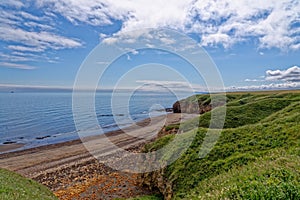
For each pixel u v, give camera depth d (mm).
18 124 81562
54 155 42750
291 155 14414
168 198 18719
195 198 13422
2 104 150875
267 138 20000
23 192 14469
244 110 38156
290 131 19750
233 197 10359
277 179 10625
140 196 21812
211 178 16562
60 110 117438
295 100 42406
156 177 22656
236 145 20312
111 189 24484
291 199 9430
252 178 11711
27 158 41562
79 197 23078
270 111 38344
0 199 11711
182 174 19406
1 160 40750
